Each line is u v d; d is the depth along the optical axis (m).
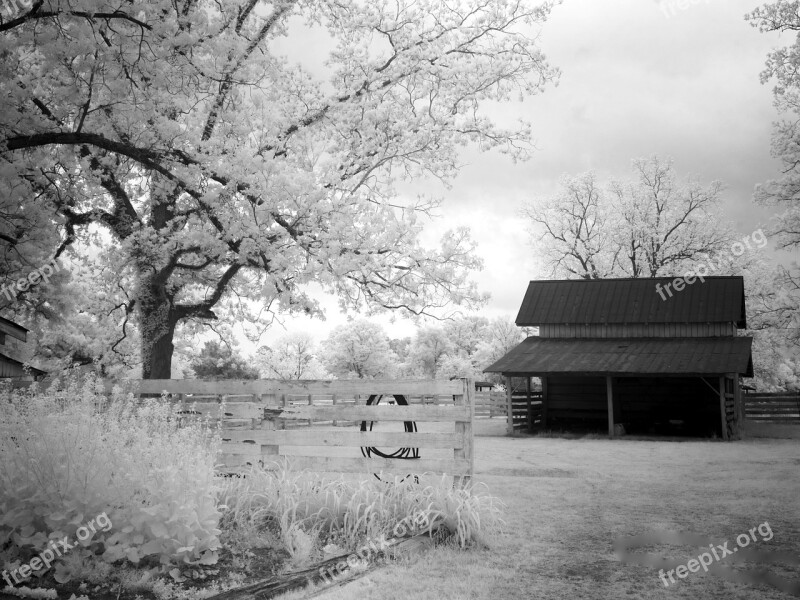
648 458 18.88
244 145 14.61
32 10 10.40
